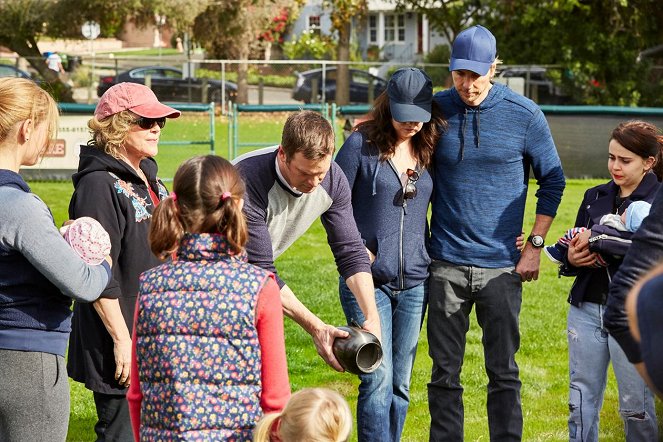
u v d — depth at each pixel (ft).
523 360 21.34
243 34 90.99
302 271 30.42
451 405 14.37
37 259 9.41
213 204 8.80
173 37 98.58
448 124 14.05
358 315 13.84
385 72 94.79
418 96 13.41
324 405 8.58
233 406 8.71
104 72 85.87
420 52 136.05
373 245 13.88
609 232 12.78
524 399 18.69
